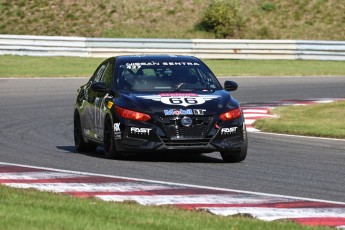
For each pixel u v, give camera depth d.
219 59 115.75
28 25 129.88
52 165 38.50
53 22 130.75
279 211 27.39
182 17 132.75
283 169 38.22
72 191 30.92
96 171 36.56
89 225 21.56
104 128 41.31
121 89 41.59
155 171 36.78
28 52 112.94
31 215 22.88
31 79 90.44
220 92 41.50
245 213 26.66
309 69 106.12
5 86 83.88
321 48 116.56
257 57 116.62
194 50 115.00
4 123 57.84
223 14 129.25
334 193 31.72
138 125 39.22
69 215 23.08
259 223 23.89
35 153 43.19
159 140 39.03
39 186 31.97
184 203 28.67
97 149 46.69
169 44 114.25
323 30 130.38
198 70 43.16
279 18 133.38
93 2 136.00
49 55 112.81
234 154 40.19
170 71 42.72
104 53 113.81
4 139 49.12
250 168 38.38
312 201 29.52
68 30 128.88
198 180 34.31
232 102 40.72
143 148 39.06
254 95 79.94
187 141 39.06
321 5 136.50
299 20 132.88
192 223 22.94
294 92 82.94
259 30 130.12
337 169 38.59
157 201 28.94
